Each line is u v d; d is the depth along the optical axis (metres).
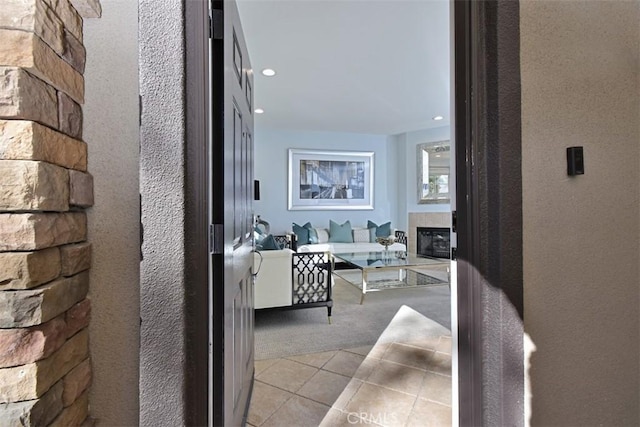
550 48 1.11
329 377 2.10
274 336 2.76
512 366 1.03
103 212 0.81
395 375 2.12
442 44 2.94
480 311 1.06
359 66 3.38
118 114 0.82
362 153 6.66
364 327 2.97
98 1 0.80
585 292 1.16
